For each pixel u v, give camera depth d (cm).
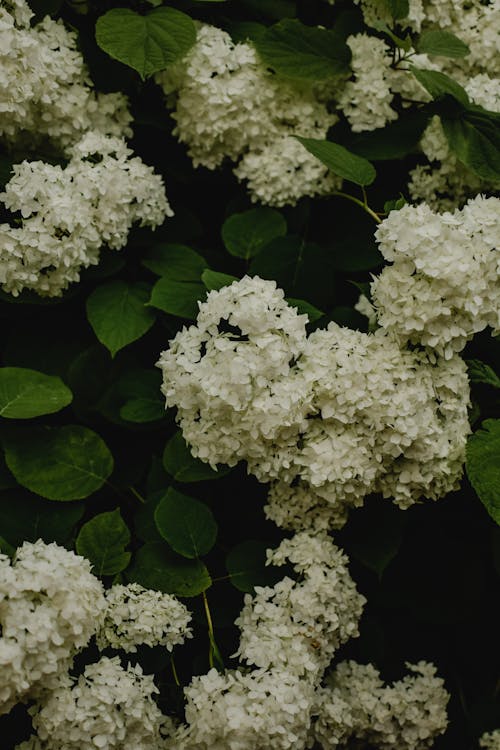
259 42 228
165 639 183
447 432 191
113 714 170
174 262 224
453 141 226
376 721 205
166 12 220
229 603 203
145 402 209
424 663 215
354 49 236
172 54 214
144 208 216
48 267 208
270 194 232
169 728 186
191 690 177
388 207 208
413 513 225
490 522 224
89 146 211
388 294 189
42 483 194
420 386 188
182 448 203
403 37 247
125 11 218
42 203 199
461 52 233
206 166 246
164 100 238
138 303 215
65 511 196
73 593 165
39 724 169
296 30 230
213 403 179
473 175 232
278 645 183
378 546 203
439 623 227
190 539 190
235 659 202
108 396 212
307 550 196
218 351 181
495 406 211
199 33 230
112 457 201
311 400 186
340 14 250
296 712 172
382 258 234
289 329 183
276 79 235
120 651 190
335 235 242
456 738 233
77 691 170
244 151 241
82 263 210
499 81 237
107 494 213
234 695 173
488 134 226
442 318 185
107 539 188
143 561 192
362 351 188
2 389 195
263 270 222
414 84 238
